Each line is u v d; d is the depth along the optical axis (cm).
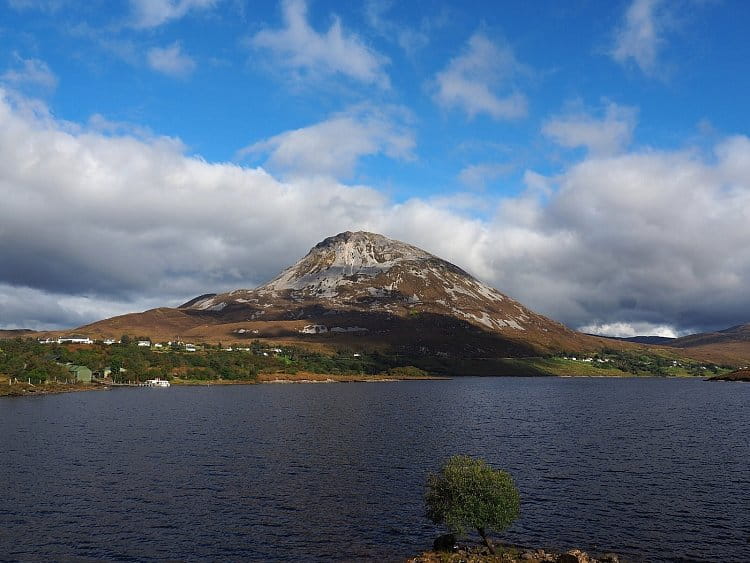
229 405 17950
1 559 4469
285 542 4934
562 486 6838
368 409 16925
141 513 5691
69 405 17588
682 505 6012
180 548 4766
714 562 4488
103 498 6209
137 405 17725
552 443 10225
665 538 5022
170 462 8212
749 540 4962
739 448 9662
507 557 4378
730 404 19762
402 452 9169
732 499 6241
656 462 8356
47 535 5031
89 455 8738
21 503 5988
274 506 5978
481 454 9000
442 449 9481
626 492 6556
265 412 15762
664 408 18025
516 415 15512
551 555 4462
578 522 5459
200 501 6131
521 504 6056
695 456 8862
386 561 4544
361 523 5459
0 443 9875
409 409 17050
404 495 6450
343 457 8700
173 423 12962
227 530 5219
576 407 18288
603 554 4619
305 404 18588
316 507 5956
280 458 8588
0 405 17512
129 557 4559
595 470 7775
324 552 4722
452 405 18700
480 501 4447
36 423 12794
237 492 6519
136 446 9631
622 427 12744
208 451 9156
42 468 7738
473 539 5034
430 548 4825
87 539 4947
